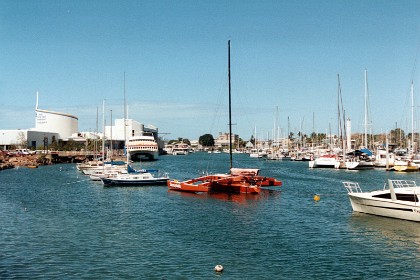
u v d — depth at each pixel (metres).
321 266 29.08
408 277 27.05
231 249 33.09
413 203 41.22
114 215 47.97
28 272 27.95
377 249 33.03
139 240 36.00
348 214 47.00
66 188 76.00
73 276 27.22
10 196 64.81
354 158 123.25
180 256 31.33
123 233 38.66
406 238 36.09
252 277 27.00
